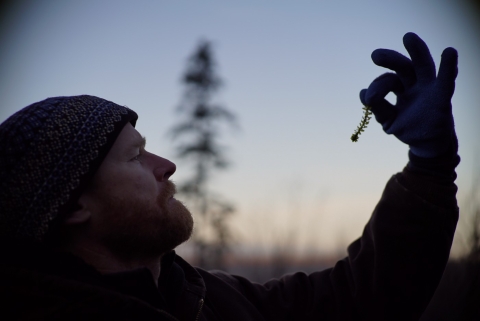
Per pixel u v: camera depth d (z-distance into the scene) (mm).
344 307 910
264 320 903
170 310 812
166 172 847
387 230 891
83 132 765
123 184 789
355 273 919
